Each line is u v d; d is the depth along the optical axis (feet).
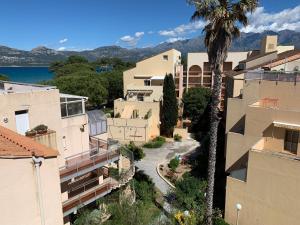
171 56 188.34
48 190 47.83
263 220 66.69
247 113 79.77
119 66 453.58
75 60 482.28
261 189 65.72
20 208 44.47
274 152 67.36
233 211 72.18
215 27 61.52
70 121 76.89
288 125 70.74
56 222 50.16
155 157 130.21
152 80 185.16
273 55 137.69
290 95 78.95
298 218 60.80
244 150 81.97
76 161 74.43
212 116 66.03
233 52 193.77
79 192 76.02
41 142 62.44
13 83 84.53
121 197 74.59
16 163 42.80
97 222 67.15
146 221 70.79
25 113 63.62
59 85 199.93
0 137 49.01
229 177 71.61
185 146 146.61
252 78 85.97
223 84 163.22
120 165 85.40
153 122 160.56
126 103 163.53
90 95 203.10
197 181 93.25
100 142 88.79
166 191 94.94
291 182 60.64
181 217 73.72
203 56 199.41
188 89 182.29
